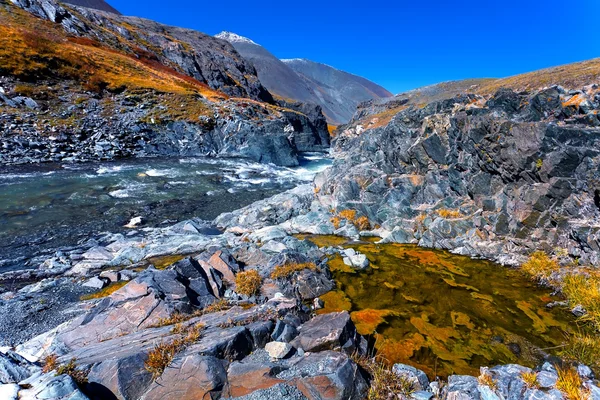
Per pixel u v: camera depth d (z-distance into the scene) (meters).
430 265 16.61
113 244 18.38
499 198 18.52
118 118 46.59
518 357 9.93
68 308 12.20
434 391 8.01
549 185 15.93
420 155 23.33
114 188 28.98
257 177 39.69
